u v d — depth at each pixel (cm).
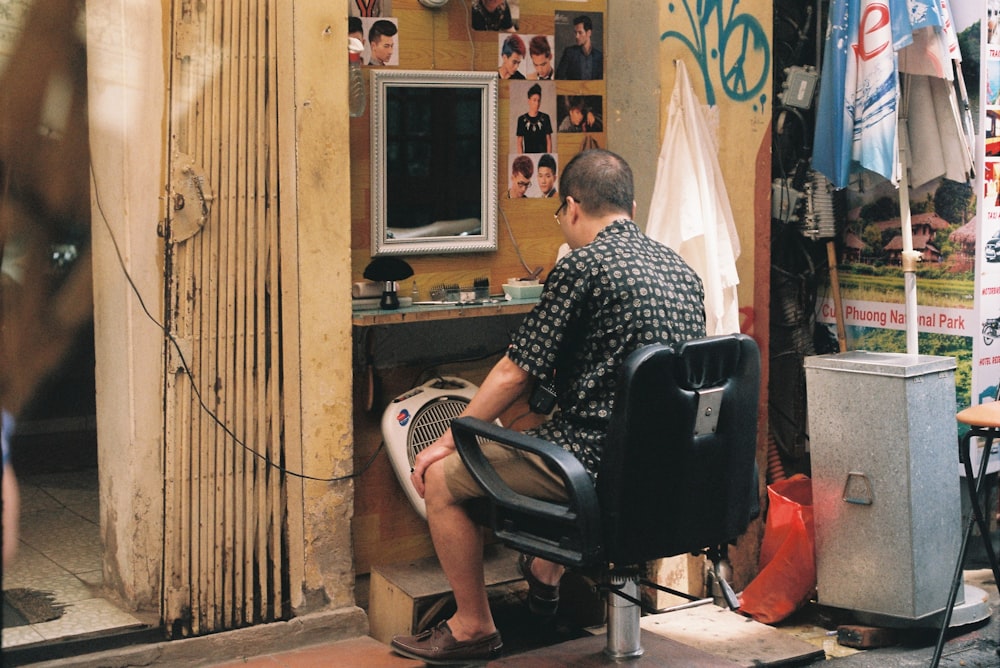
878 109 357
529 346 273
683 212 353
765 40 375
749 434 269
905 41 351
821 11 414
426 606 329
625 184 291
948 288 385
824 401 341
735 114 372
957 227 381
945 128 376
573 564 248
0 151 208
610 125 382
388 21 345
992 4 372
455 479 283
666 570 366
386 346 357
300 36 310
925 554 333
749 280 380
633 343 270
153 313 301
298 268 316
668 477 252
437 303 352
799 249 423
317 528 327
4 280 225
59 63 198
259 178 309
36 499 426
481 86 359
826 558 345
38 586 336
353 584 335
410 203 352
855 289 413
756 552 389
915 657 333
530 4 368
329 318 322
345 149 320
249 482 316
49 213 228
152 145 297
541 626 359
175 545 309
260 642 320
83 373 438
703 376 255
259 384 315
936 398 335
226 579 317
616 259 273
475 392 361
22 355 232
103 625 307
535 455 272
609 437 247
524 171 374
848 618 351
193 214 301
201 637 313
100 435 323
